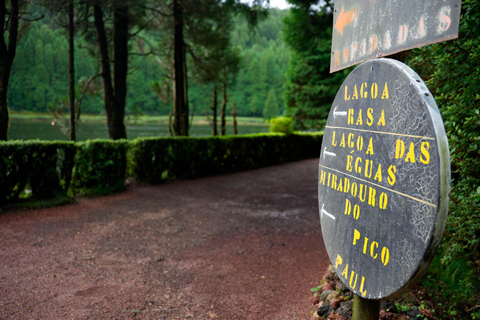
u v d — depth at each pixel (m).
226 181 9.41
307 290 3.32
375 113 1.65
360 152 1.75
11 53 7.14
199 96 55.25
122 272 3.63
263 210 6.41
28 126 24.59
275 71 64.75
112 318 2.75
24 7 8.29
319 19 9.05
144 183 8.49
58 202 6.20
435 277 2.75
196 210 6.31
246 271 3.75
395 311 2.56
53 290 3.17
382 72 1.60
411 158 1.42
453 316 2.40
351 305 2.68
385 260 1.55
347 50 2.07
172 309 2.94
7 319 2.66
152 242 4.58
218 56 13.26
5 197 5.88
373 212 1.64
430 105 1.36
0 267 3.60
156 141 8.69
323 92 24.02
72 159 6.71
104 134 24.11
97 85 12.69
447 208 1.29
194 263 3.94
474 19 2.09
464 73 2.24
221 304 3.05
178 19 11.20
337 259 1.93
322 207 2.11
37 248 4.19
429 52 2.50
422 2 1.47
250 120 55.72
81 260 3.90
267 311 2.95
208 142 10.20
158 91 14.62
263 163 12.76
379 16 1.76
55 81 31.98
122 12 10.32
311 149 16.05
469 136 2.09
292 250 4.39
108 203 6.58
